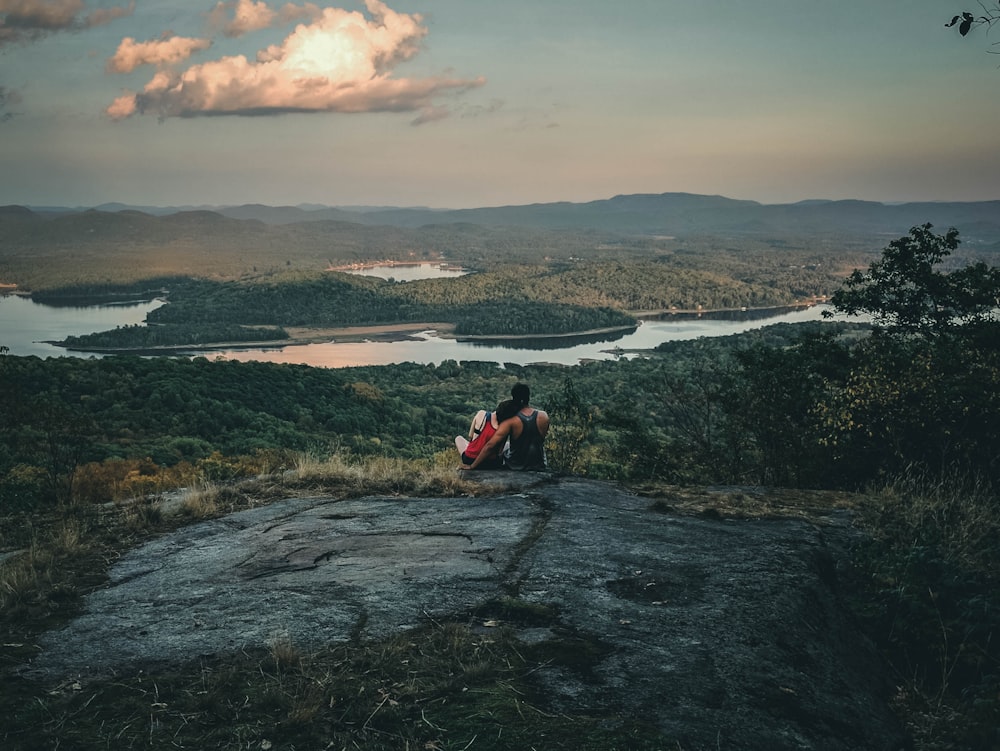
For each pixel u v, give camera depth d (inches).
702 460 395.9
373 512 173.3
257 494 199.8
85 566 141.7
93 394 2812.5
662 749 74.7
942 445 292.4
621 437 418.9
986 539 158.1
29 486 234.5
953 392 276.1
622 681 89.9
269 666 93.7
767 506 181.9
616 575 127.3
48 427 529.3
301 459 244.2
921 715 101.7
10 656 98.7
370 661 93.9
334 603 114.5
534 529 155.4
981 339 312.2
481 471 221.3
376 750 74.5
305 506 183.3
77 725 80.0
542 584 122.3
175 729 79.4
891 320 372.2
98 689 89.0
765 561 135.8
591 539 147.6
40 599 120.6
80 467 547.2
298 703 83.3
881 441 316.5
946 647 114.2
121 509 189.0
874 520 169.9
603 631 104.4
